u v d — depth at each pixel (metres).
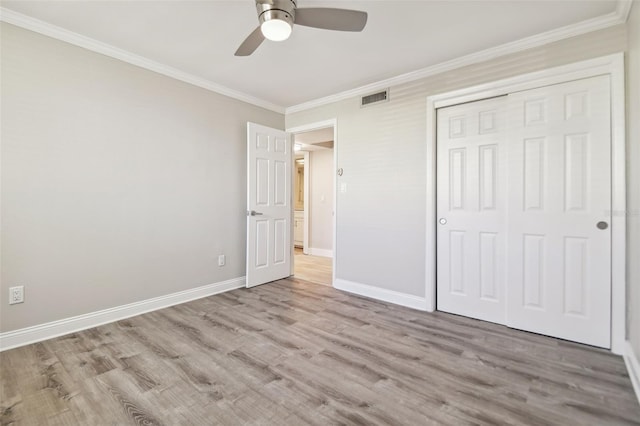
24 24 2.21
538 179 2.44
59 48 2.39
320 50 2.64
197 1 2.02
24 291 2.25
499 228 2.65
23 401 1.62
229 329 2.54
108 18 2.22
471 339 2.37
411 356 2.11
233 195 3.71
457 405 1.60
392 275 3.25
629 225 2.05
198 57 2.81
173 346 2.24
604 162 2.19
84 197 2.53
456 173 2.86
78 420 1.49
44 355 2.10
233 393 1.70
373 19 2.18
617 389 1.74
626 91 2.08
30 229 2.27
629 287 2.06
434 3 2.01
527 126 2.48
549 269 2.41
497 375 1.88
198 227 3.35
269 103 4.04
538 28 2.30
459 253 2.86
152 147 2.95
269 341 2.33
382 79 3.24
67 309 2.45
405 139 3.14
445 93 2.86
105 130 2.64
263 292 3.59
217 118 3.50
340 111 3.71
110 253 2.69
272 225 4.03
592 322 2.25
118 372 1.90
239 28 2.35
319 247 6.35
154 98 2.95
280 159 4.11
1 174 2.15
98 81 2.59
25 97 2.24
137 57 2.79
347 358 2.08
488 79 2.64
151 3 2.05
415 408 1.58
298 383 1.79
